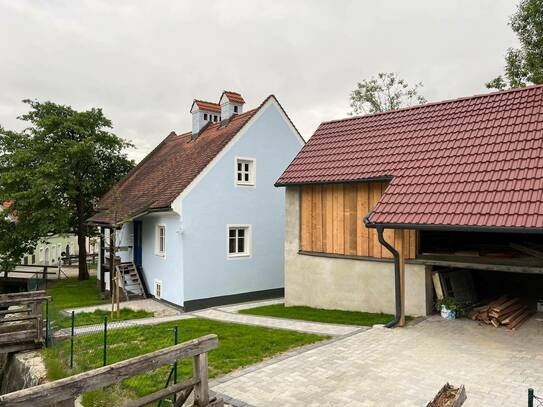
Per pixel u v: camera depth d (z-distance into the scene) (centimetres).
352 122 1432
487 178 894
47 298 1088
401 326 974
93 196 2489
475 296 1159
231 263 1662
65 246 4650
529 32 2273
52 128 2208
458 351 795
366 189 1192
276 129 1839
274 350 851
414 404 585
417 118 1247
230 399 616
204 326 1132
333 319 1122
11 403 357
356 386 651
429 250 1144
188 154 1919
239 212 1695
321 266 1299
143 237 1823
